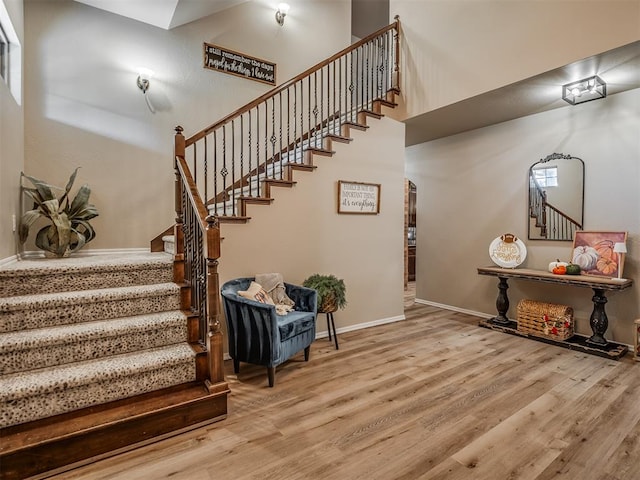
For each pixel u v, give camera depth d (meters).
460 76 3.79
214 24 4.42
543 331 3.71
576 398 2.49
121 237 3.86
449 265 5.20
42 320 2.29
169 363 2.24
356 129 4.11
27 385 1.87
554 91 3.52
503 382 2.75
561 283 3.55
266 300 3.04
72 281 2.59
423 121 4.49
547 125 4.06
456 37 3.82
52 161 3.50
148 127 3.98
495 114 4.19
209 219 2.25
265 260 3.49
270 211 3.51
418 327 4.28
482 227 4.75
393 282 4.53
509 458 1.86
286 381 2.78
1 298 2.31
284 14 5.01
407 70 4.39
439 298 5.36
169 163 4.11
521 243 4.23
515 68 3.32
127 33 3.86
